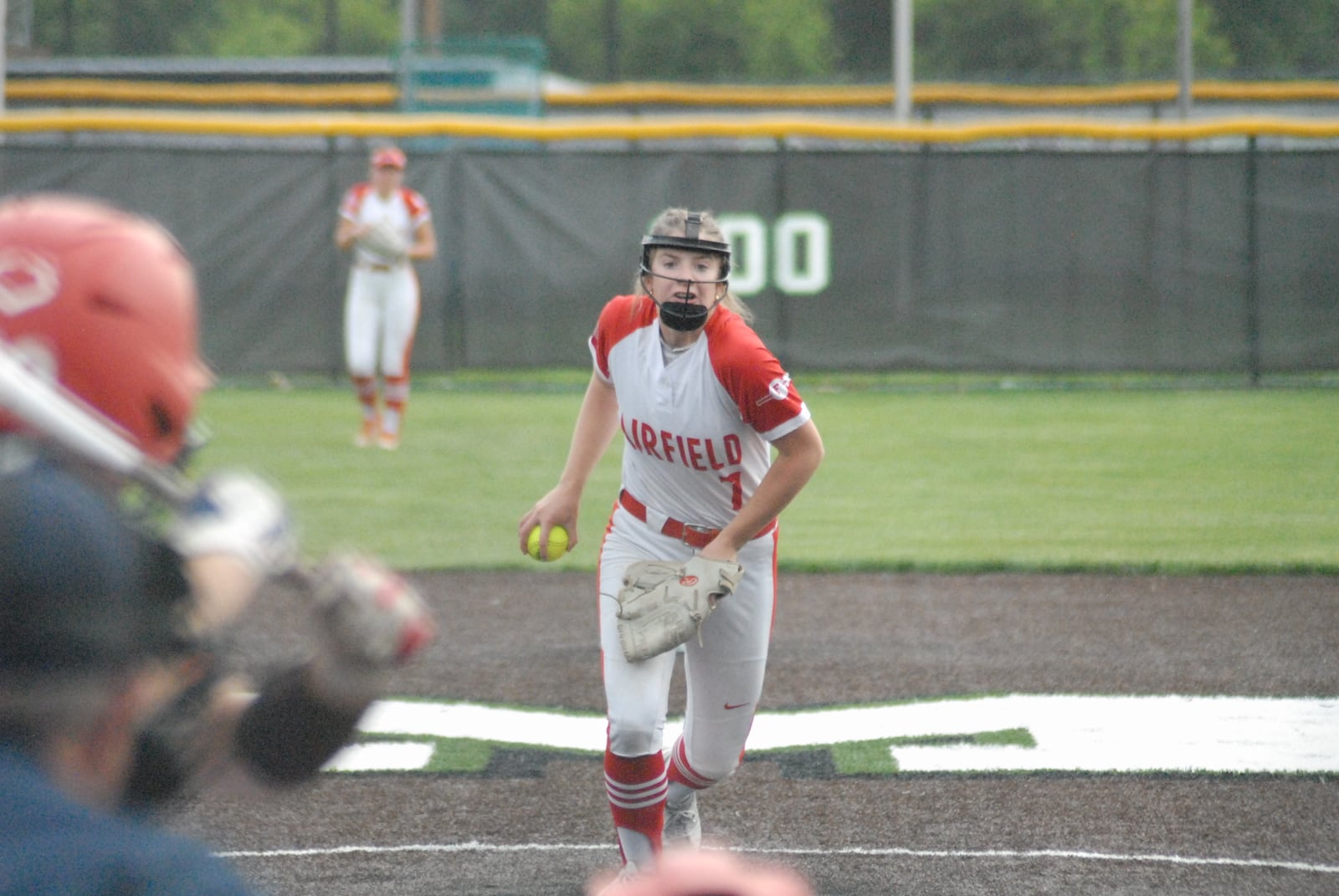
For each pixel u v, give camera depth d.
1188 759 18.53
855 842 15.84
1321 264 53.84
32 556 3.87
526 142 67.62
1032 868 15.02
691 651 14.59
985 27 132.12
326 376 55.53
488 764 18.55
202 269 54.47
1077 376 57.22
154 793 5.34
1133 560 30.47
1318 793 17.30
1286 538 32.44
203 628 5.17
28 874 3.79
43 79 99.62
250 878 14.72
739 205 55.03
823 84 121.12
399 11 143.62
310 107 92.62
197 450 5.77
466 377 58.19
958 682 22.19
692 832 15.49
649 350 14.04
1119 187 54.12
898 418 49.00
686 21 135.25
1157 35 129.62
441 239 55.28
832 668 23.02
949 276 54.84
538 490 37.72
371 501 36.12
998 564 29.94
